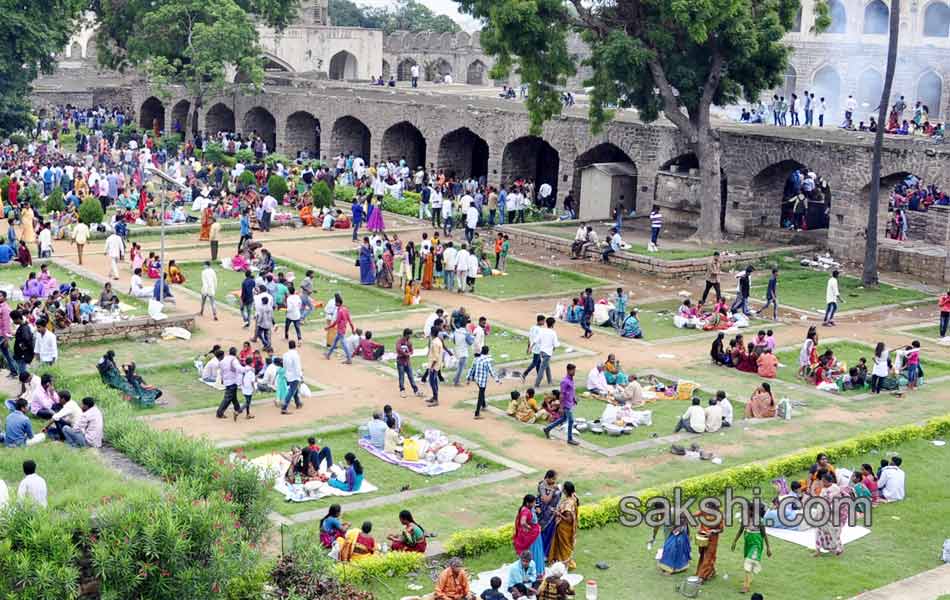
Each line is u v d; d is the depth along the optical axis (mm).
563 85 45312
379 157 63844
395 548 20172
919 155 42469
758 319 37062
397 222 51250
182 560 16750
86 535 16641
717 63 44031
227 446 24562
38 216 43969
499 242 42719
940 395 30328
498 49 45031
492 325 35250
